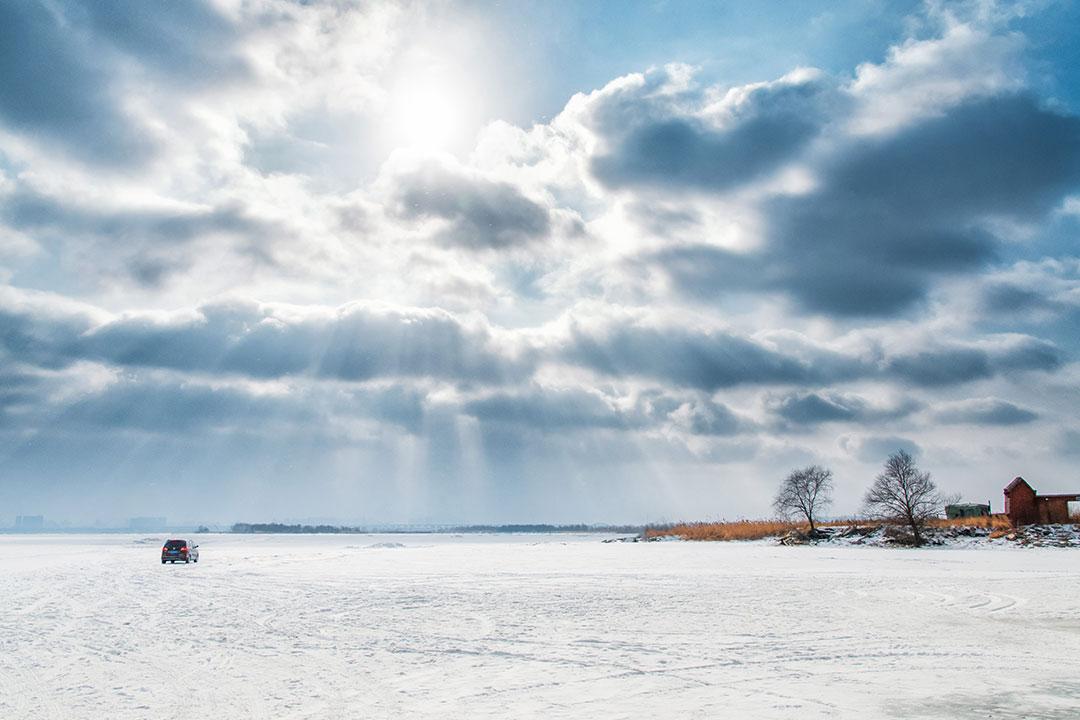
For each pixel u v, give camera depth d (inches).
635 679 701.9
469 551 3971.5
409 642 914.7
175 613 1205.7
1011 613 1189.7
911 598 1411.2
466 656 820.6
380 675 717.3
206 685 670.5
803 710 588.1
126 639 938.7
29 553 3860.7
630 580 1850.4
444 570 2278.5
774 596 1455.5
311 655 824.9
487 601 1380.4
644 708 593.0
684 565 2463.1
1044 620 1109.7
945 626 1048.2
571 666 765.3
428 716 567.5
